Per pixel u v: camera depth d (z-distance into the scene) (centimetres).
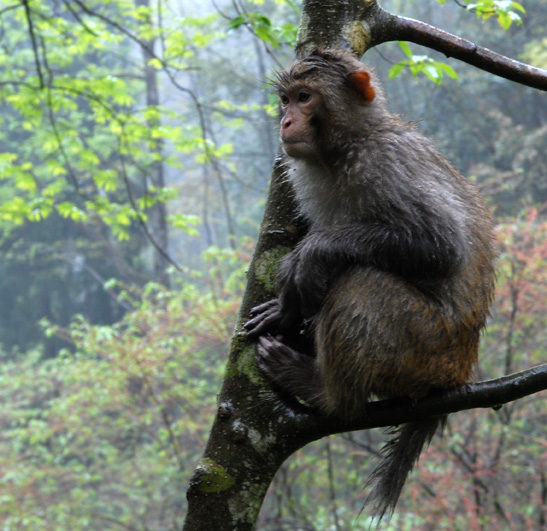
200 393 1191
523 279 955
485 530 869
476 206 381
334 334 332
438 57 2488
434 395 331
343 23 372
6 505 1236
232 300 1167
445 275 341
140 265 3472
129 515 1332
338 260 335
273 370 321
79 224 3050
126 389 1216
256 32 592
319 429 316
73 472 1438
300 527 961
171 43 1097
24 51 2283
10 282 3544
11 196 2389
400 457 351
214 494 303
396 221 337
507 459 899
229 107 1351
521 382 311
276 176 365
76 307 3559
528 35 2641
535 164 2278
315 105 359
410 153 353
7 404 1894
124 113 935
